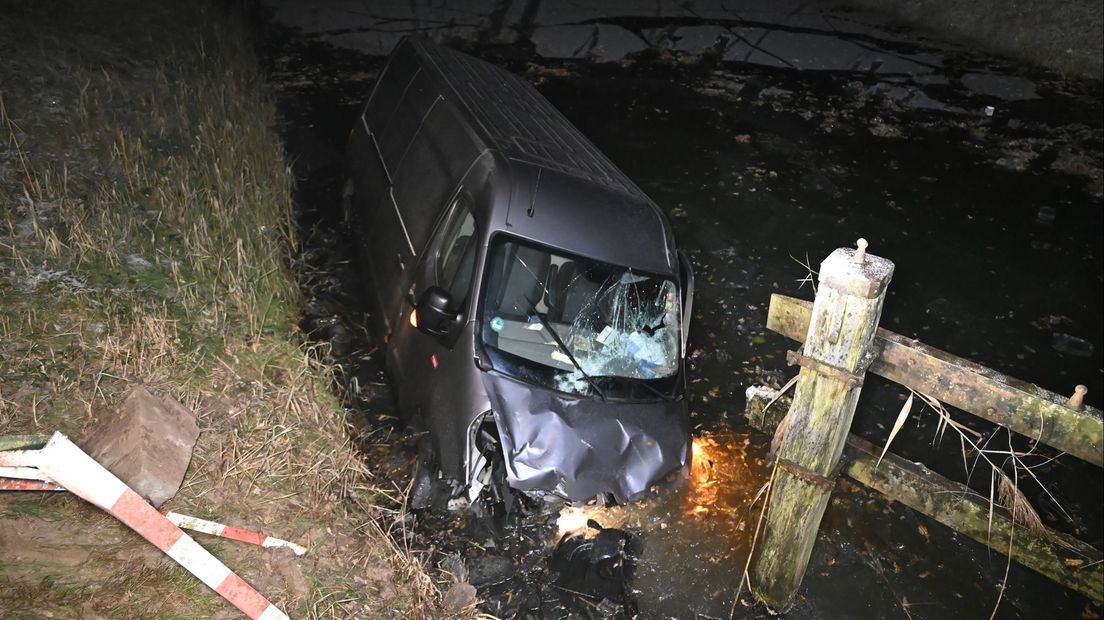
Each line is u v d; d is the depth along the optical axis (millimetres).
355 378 6051
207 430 4961
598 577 5043
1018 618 5395
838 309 4145
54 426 4551
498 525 5156
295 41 12195
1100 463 4191
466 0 13047
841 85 12781
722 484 5934
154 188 7156
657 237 5855
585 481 4984
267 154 8672
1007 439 6824
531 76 12188
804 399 4438
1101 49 12984
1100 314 8484
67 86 8133
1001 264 9078
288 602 4215
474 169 5867
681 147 10641
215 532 4285
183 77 9438
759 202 9617
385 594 4598
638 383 5418
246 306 6285
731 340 7445
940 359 4547
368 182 7406
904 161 10938
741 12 13805
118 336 5359
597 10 13383
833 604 5258
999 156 11320
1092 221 10062
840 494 6059
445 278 5578
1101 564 4441
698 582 5184
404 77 7652
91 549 3900
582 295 5449
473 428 5000
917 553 5723
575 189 5797
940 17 13883
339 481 5164
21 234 5926
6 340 5004
